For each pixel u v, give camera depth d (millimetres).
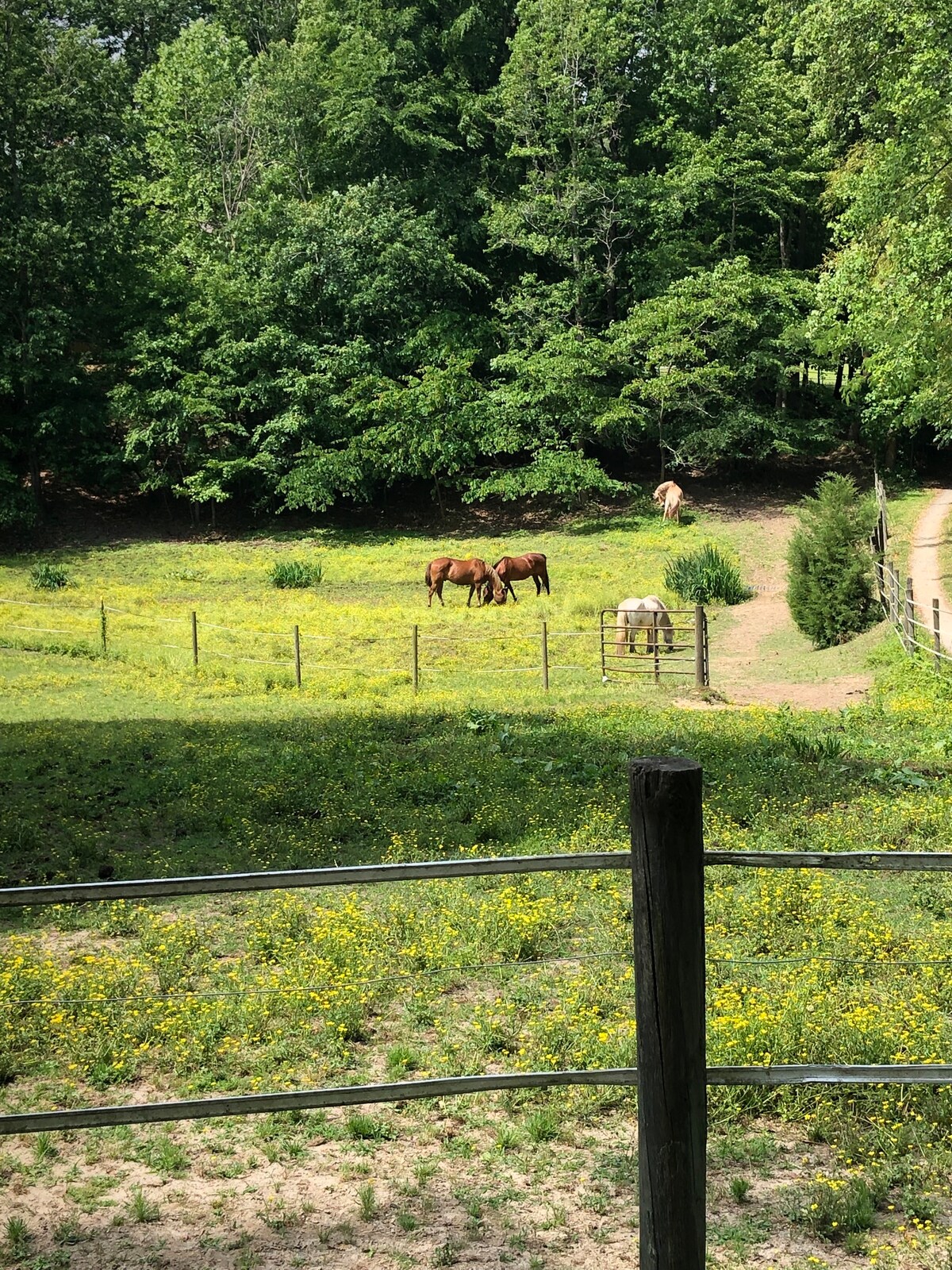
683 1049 3721
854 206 32375
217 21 68125
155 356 51375
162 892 4477
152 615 33844
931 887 9367
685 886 3682
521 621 32312
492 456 55625
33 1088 6129
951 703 18547
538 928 8266
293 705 21422
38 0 52656
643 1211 3818
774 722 17609
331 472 50969
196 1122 5773
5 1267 4535
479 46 58250
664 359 50781
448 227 56281
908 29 30000
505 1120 5770
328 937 8070
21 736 17188
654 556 43500
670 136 54656
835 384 59875
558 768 14320
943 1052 6078
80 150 49750
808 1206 4969
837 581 27766
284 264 52938
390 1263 4586
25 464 54188
